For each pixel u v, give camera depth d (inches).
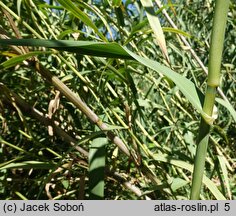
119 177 25.6
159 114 31.4
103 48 13.4
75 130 28.1
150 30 19.8
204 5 44.8
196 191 14.3
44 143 30.2
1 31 19.5
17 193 27.4
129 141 25.7
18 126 30.3
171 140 33.7
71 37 26.0
